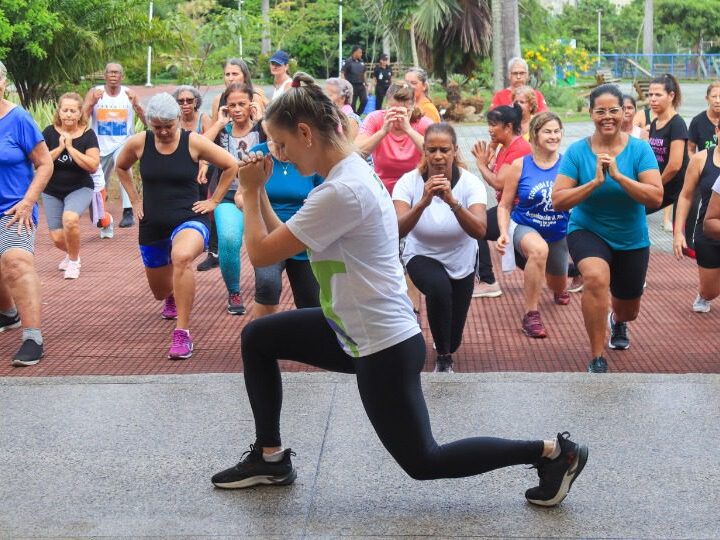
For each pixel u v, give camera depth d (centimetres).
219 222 839
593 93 651
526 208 798
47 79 2006
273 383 452
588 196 645
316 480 474
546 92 3250
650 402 573
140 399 590
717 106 1014
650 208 653
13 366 709
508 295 920
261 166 399
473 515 436
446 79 3172
